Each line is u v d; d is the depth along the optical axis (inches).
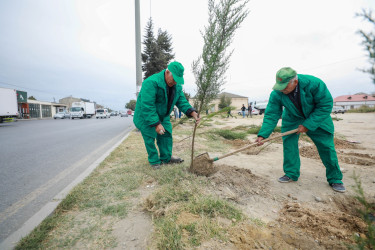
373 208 96.2
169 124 152.1
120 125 682.8
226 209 83.0
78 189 107.8
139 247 66.4
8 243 69.9
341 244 66.0
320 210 91.9
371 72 41.6
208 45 112.1
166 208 82.4
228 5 106.5
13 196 114.6
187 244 64.3
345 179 129.0
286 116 123.3
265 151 214.5
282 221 80.7
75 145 281.3
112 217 83.6
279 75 105.3
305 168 153.6
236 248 63.6
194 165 132.1
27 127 632.4
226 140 285.9
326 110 105.2
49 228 76.9
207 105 122.3
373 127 453.7
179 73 121.3
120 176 128.4
